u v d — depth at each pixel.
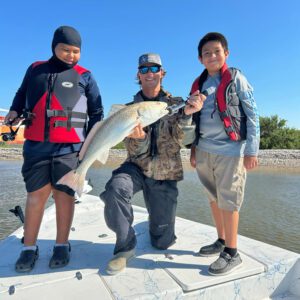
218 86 1.64
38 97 1.66
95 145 1.51
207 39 1.73
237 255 1.53
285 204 7.97
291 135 29.34
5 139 1.74
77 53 1.72
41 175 1.65
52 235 2.03
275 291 1.56
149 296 1.30
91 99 1.82
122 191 1.57
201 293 1.38
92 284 1.39
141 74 1.87
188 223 2.28
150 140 1.77
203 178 1.77
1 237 4.69
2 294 1.31
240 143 1.61
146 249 1.79
